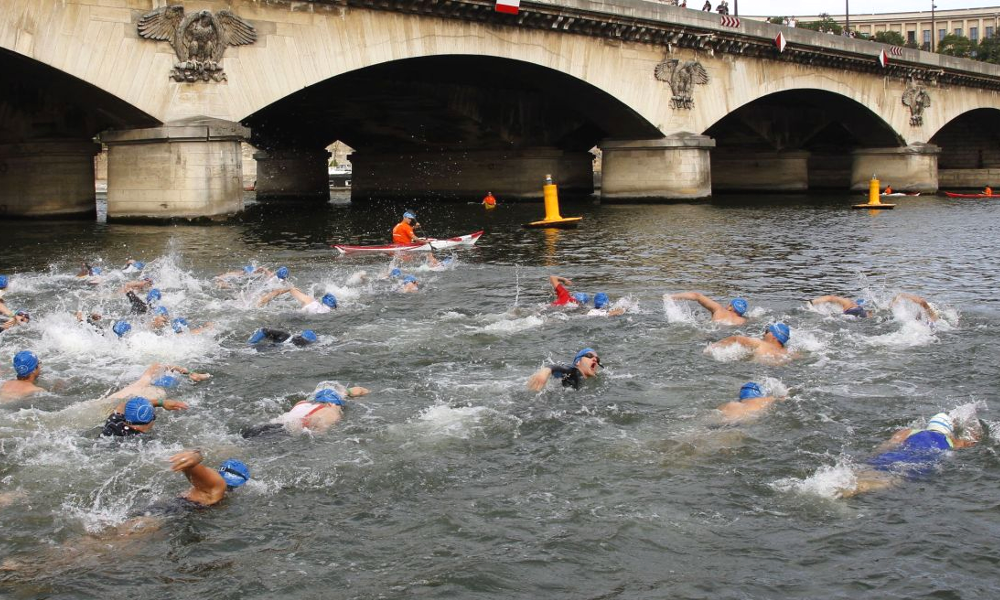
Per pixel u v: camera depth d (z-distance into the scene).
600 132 67.25
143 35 35.28
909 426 11.38
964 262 27.06
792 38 62.06
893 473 9.90
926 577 7.79
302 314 18.50
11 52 32.09
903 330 16.56
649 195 57.25
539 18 47.44
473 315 18.41
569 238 34.69
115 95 34.88
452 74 51.50
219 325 17.36
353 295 20.84
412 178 68.19
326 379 13.75
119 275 23.53
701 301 17.89
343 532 8.74
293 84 39.47
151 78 35.81
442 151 66.25
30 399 12.87
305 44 39.66
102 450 10.81
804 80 64.56
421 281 23.09
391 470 10.16
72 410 12.19
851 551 8.26
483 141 63.81
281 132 65.56
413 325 17.31
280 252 29.64
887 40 117.69
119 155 38.22
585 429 11.38
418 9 42.66
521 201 63.06
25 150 42.78
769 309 18.78
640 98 54.53
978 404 12.25
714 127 71.69
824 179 83.75
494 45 46.09
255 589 7.73
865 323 17.30
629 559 8.16
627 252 29.80
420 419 11.80
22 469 10.23
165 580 7.91
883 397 12.57
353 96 54.09
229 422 11.86
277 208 57.38
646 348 15.34
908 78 73.50
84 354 15.16
